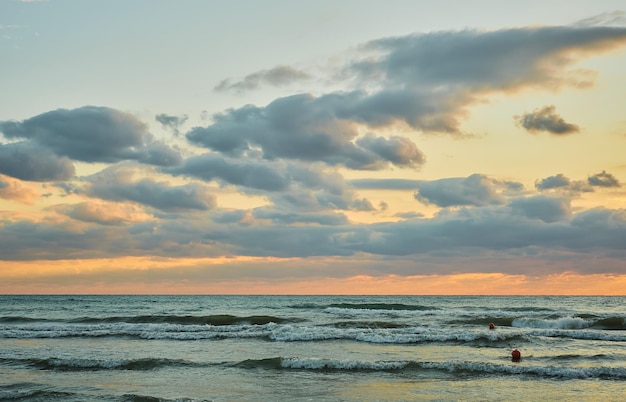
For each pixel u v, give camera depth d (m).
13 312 53.16
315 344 24.70
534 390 15.14
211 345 24.44
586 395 14.55
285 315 45.72
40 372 17.98
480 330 30.84
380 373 17.56
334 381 16.44
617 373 17.12
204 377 17.11
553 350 22.55
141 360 19.28
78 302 84.75
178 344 24.88
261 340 26.05
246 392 15.02
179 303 81.88
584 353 21.56
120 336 27.66
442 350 22.58
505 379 16.62
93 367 18.73
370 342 25.20
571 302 94.44
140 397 14.19
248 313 50.75
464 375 17.22
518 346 23.73
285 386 15.75
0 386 15.93
